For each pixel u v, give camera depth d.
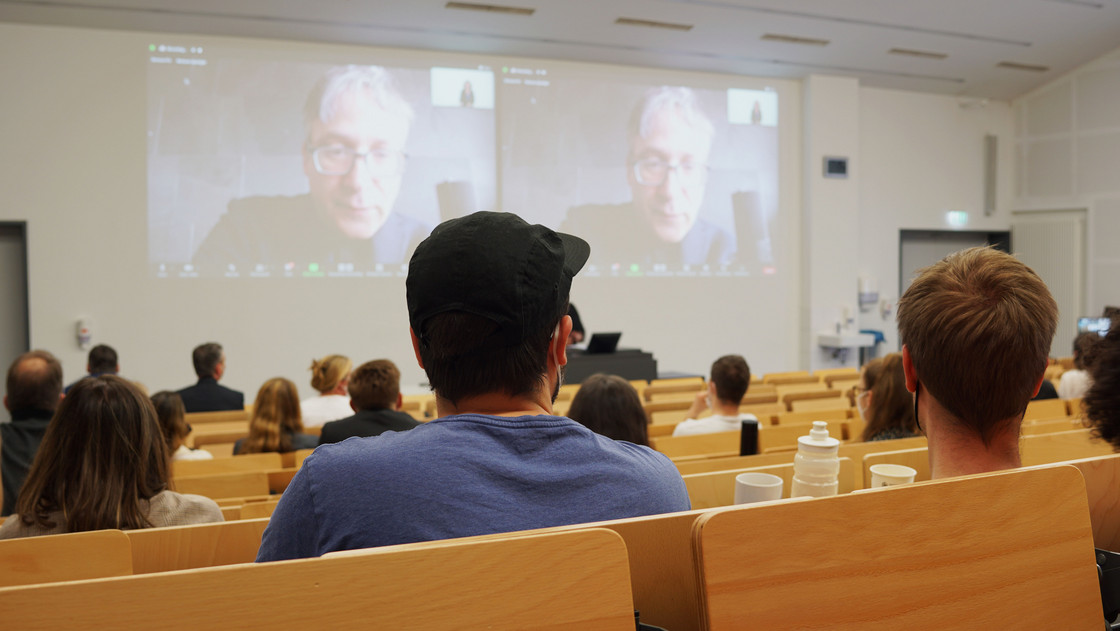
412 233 8.90
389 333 8.85
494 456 0.88
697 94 10.09
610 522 0.79
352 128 8.66
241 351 8.32
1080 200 11.28
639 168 9.84
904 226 11.41
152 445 1.58
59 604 0.57
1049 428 2.64
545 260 0.96
